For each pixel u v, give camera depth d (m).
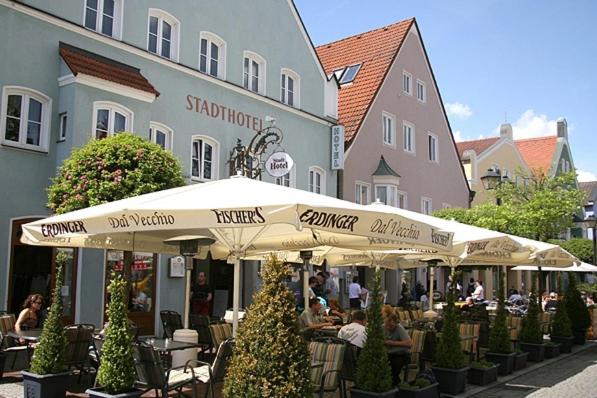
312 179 22.73
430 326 13.38
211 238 9.32
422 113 30.58
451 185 32.62
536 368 13.35
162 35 17.23
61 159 13.77
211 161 18.27
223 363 7.64
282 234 9.31
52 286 13.65
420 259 15.62
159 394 9.23
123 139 11.84
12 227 13.02
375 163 26.44
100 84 14.16
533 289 14.85
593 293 33.00
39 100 13.79
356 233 6.86
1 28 13.08
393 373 9.33
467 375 11.20
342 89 28.05
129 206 7.08
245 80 20.03
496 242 11.34
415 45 30.61
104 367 7.23
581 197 26.00
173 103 16.92
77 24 14.44
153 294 15.92
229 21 19.28
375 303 8.30
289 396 5.80
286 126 21.27
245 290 19.94
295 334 5.98
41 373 8.03
